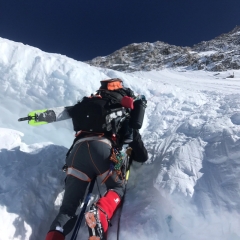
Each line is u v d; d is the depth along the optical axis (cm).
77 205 249
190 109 447
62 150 321
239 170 246
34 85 414
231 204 226
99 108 268
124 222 249
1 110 397
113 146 265
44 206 264
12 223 233
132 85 540
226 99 459
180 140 313
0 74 413
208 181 248
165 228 241
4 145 306
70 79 425
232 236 219
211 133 296
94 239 214
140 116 283
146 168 310
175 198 238
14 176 270
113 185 265
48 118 280
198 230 228
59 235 221
